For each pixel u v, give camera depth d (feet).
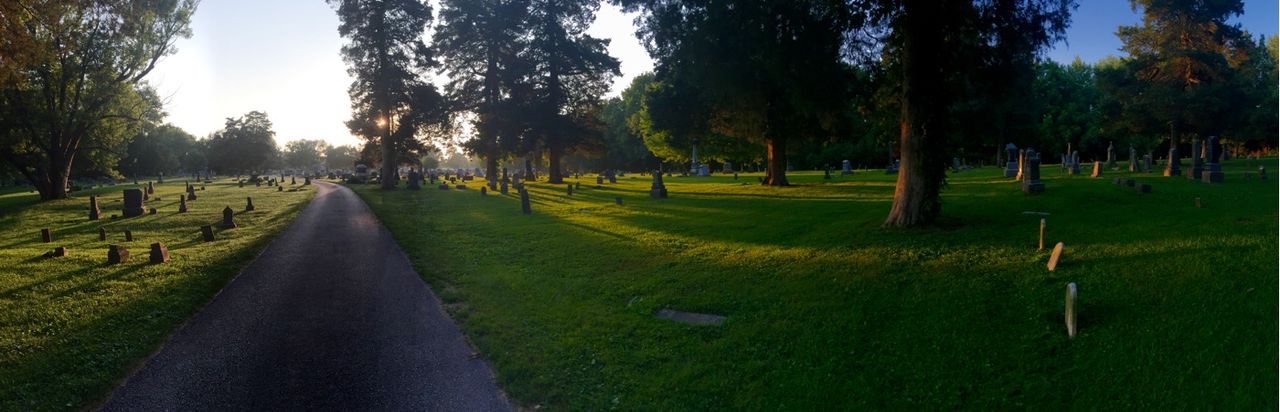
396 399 20.42
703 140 163.43
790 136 103.19
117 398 20.61
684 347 24.68
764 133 100.73
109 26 108.88
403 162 183.01
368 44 153.99
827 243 43.98
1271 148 185.88
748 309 29.53
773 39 48.73
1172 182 71.41
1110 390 18.45
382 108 157.58
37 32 70.79
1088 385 18.90
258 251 50.31
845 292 30.58
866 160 228.43
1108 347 20.97
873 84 61.41
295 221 75.15
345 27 152.76
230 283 37.78
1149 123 148.56
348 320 29.45
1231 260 27.58
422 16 157.89
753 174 199.11
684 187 125.08
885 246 40.96
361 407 19.80
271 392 20.97
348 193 139.74
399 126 159.22
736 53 52.19
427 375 22.47
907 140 48.06
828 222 54.70
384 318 29.81
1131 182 65.98
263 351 25.02
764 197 87.56
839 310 27.86
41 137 127.24
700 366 22.53
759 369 22.07
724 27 49.93
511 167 429.79
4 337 26.40
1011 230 42.63
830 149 230.27
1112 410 17.54
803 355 23.08
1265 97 158.51
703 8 51.98
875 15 48.39
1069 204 54.80
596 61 178.19
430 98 163.32
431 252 50.01
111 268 41.75
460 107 183.42
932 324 24.97
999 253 35.60
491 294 34.47
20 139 119.96
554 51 172.45
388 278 39.27
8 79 58.34
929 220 47.29
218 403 20.13
